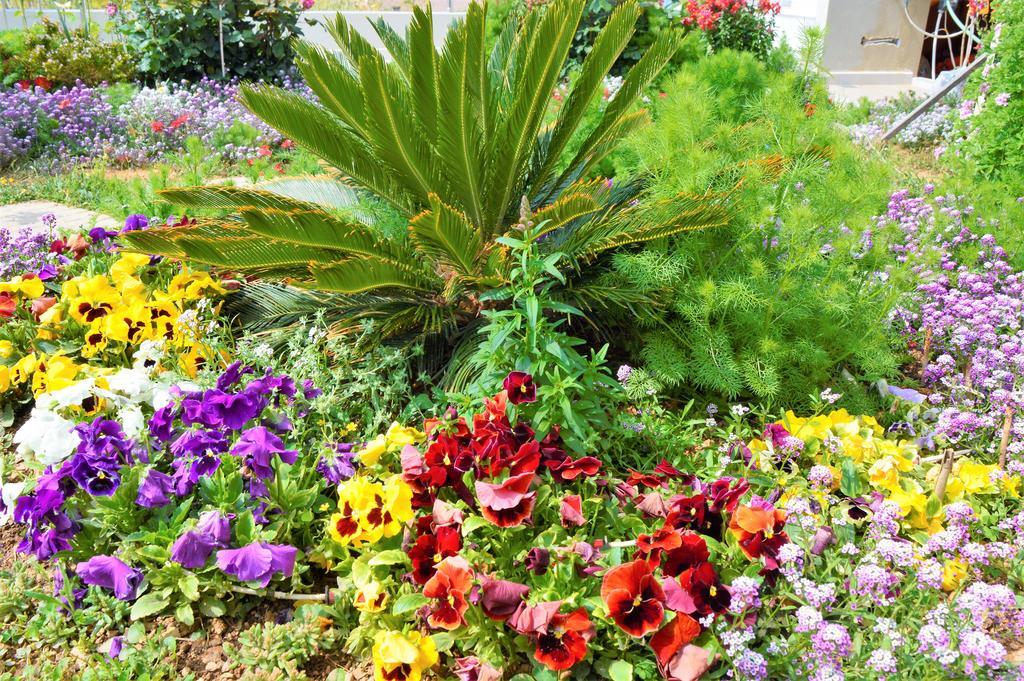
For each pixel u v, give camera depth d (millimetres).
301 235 3180
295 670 2139
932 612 1935
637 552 2326
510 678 2100
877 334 3234
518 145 3545
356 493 2260
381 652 1938
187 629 2271
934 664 1941
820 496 2479
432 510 2367
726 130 3570
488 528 2354
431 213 3031
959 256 4121
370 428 2912
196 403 2488
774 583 2197
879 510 2355
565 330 3617
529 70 3354
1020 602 2273
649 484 2449
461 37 3156
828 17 10422
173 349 3221
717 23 8602
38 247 4383
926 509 2496
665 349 3258
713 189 3602
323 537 2494
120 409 2660
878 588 2016
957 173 5430
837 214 3508
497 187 3693
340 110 3514
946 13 11461
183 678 2123
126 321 3291
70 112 8180
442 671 2135
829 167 3680
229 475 2508
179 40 9633
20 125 7898
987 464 2893
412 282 3363
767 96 3768
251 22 9906
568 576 2150
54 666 2133
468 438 2531
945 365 3340
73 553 2375
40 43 10250
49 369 2967
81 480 2311
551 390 2586
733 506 2307
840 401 3238
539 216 3107
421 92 3451
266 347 3160
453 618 2023
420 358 3381
